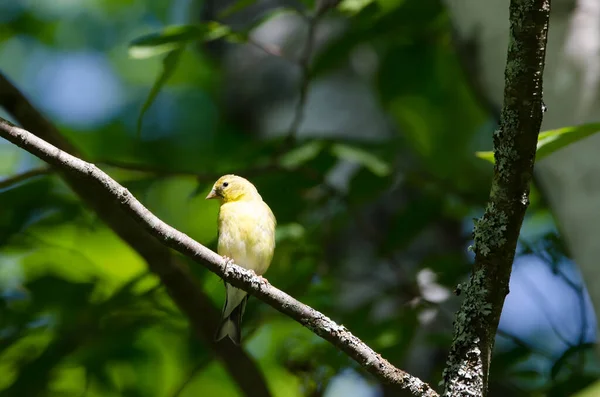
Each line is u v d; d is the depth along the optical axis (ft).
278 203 37.22
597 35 24.66
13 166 57.57
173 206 57.98
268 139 38.40
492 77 27.94
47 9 76.28
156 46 29.17
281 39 46.98
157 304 34.63
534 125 17.07
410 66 42.50
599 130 18.30
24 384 32.30
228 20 48.08
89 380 36.09
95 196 32.50
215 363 45.39
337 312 35.86
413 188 43.52
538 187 25.62
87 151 71.72
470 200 37.73
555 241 33.06
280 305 19.86
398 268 36.70
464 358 18.17
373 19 34.99
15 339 33.68
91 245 45.11
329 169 36.83
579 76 24.50
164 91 75.61
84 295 34.73
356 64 47.93
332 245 42.37
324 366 33.27
